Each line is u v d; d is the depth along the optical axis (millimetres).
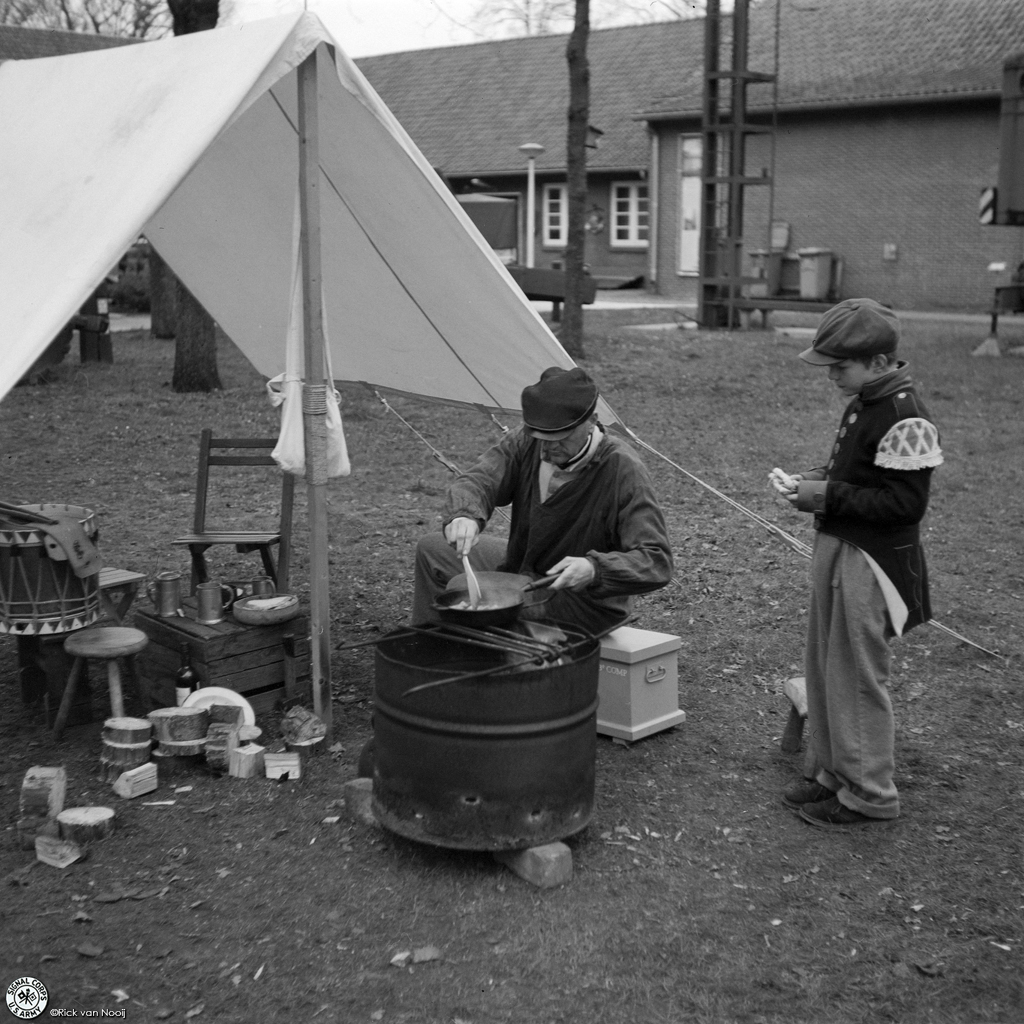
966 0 25844
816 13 27375
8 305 3842
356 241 5125
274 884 3492
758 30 27844
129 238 3711
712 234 19750
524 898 3430
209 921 3291
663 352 16094
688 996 2982
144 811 3938
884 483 3631
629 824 3906
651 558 3938
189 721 4219
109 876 3523
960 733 4668
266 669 4699
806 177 25469
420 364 5832
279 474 9648
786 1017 2912
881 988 3023
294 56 4074
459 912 3352
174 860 3621
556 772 3479
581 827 3605
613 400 12797
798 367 14977
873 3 26953
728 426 11633
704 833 3852
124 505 8594
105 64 4961
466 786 3439
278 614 4625
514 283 4676
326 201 5016
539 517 4180
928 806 4035
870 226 24859
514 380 5469
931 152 23938
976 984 3039
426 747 3449
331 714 4539
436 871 3572
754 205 26250
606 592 3924
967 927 3305
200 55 4387
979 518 8172
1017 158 15328
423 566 4668
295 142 4926
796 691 4395
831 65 25688
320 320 4309
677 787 4188
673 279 27812
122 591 4992
